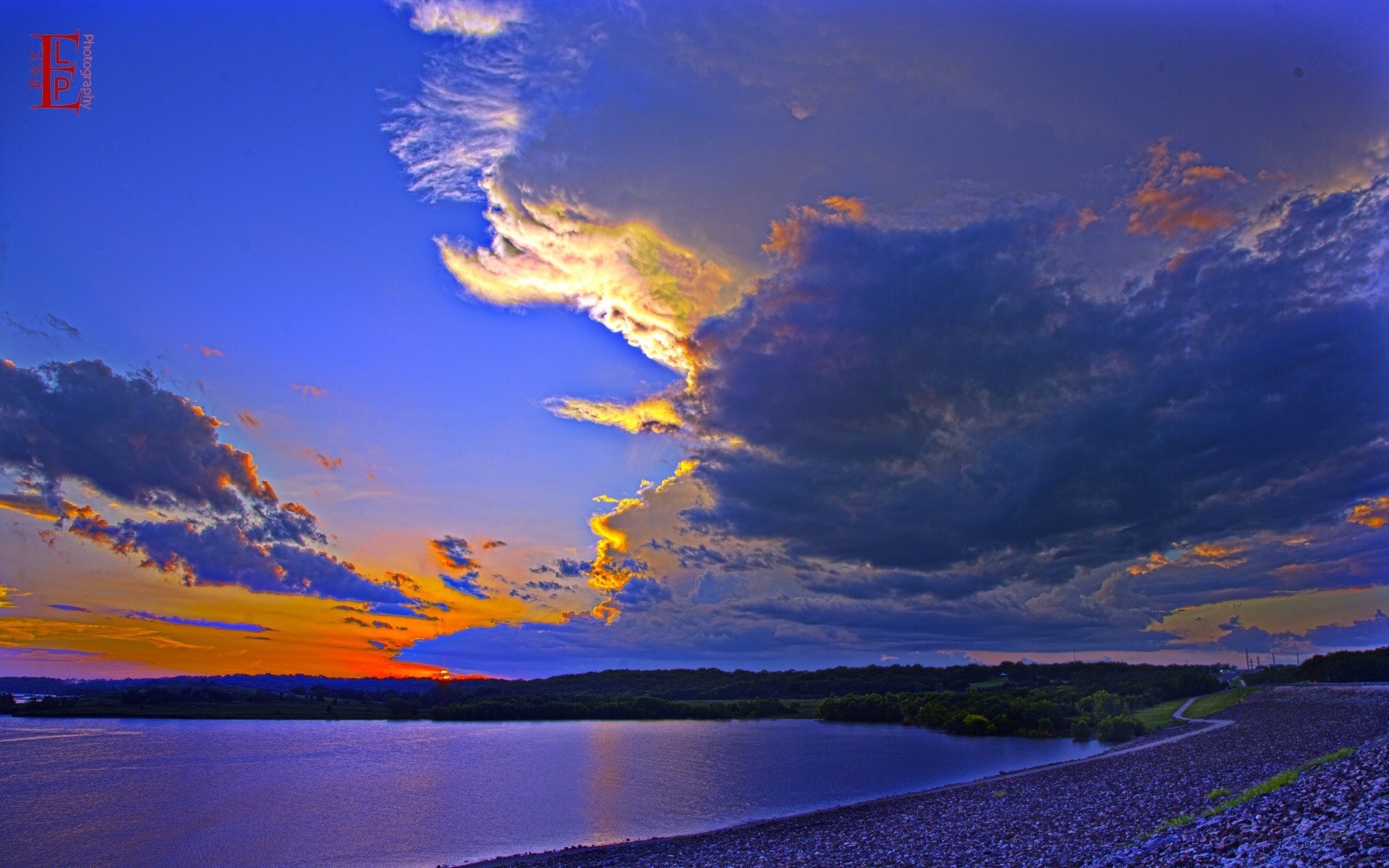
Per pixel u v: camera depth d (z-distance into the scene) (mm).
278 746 145375
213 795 83625
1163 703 165625
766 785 84438
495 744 150625
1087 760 77375
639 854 46656
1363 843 19703
